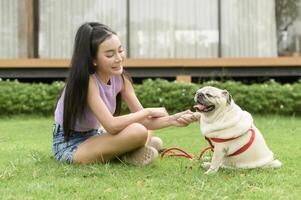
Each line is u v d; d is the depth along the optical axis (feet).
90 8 38.34
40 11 38.40
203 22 38.34
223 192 12.53
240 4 38.22
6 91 34.37
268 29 38.24
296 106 33.55
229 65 36.76
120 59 15.97
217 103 14.43
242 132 14.64
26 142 22.70
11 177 14.43
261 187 13.19
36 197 12.28
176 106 33.71
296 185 13.42
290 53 38.55
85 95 15.80
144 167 15.60
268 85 34.32
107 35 15.83
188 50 38.40
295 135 24.52
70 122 16.02
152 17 38.37
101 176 14.37
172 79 39.52
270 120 31.40
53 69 37.52
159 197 12.13
